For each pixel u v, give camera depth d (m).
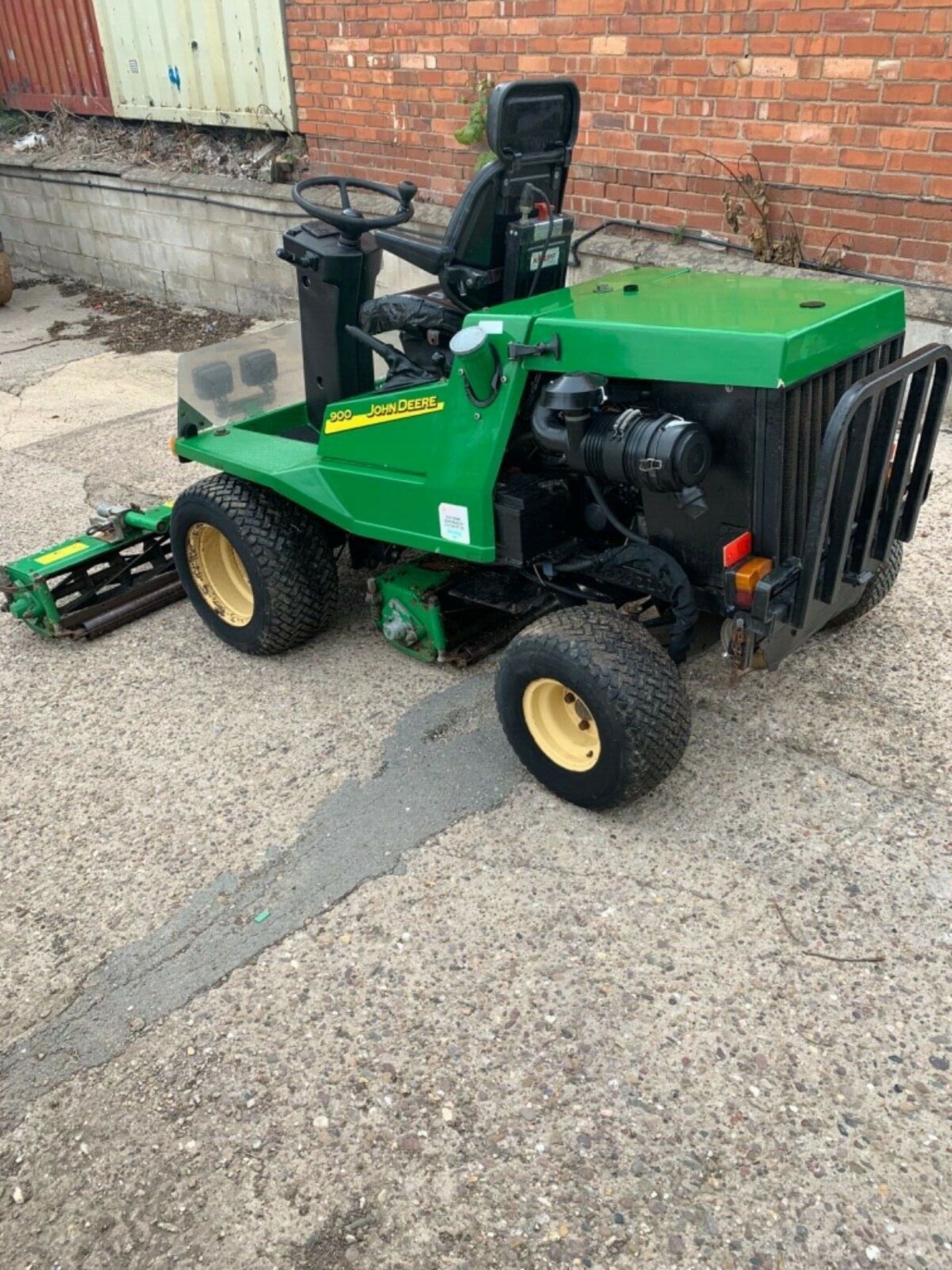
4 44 11.02
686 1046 2.36
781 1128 2.17
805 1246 1.96
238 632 3.98
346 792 3.27
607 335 2.63
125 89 10.01
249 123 8.95
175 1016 2.55
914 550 4.34
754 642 2.67
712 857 2.88
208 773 3.42
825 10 5.23
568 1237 2.00
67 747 3.63
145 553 4.51
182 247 9.49
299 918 2.80
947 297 5.30
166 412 6.98
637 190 6.48
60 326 9.41
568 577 3.25
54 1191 2.19
